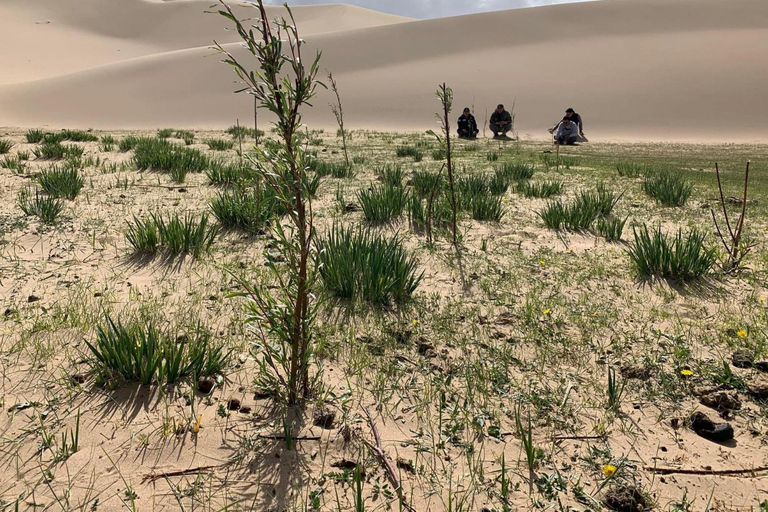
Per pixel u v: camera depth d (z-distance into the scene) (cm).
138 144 1434
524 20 5075
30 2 8938
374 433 249
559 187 937
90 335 341
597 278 489
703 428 268
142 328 322
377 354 338
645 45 4253
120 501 211
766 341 363
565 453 251
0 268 453
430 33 5031
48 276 444
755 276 495
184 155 1096
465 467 239
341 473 233
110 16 9219
